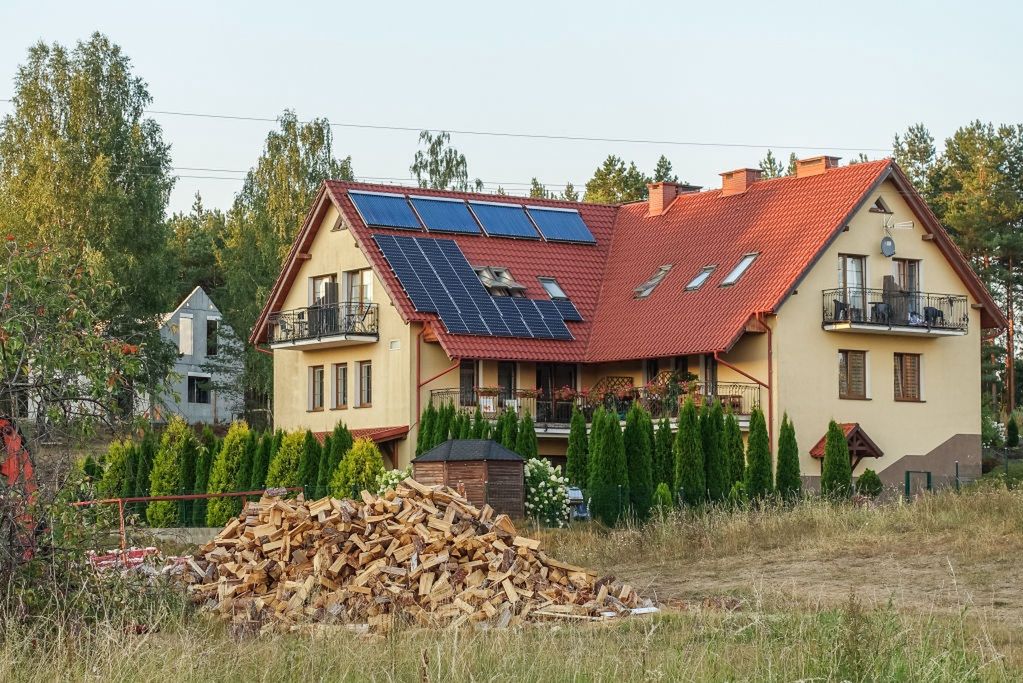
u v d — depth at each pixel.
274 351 49.22
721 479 37.38
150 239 58.31
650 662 14.38
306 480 38.47
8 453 16.42
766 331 40.94
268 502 22.61
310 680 13.94
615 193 91.19
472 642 15.22
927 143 78.69
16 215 56.25
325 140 71.69
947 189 74.75
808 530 27.67
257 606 19.86
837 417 42.22
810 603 19.27
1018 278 69.25
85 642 15.17
